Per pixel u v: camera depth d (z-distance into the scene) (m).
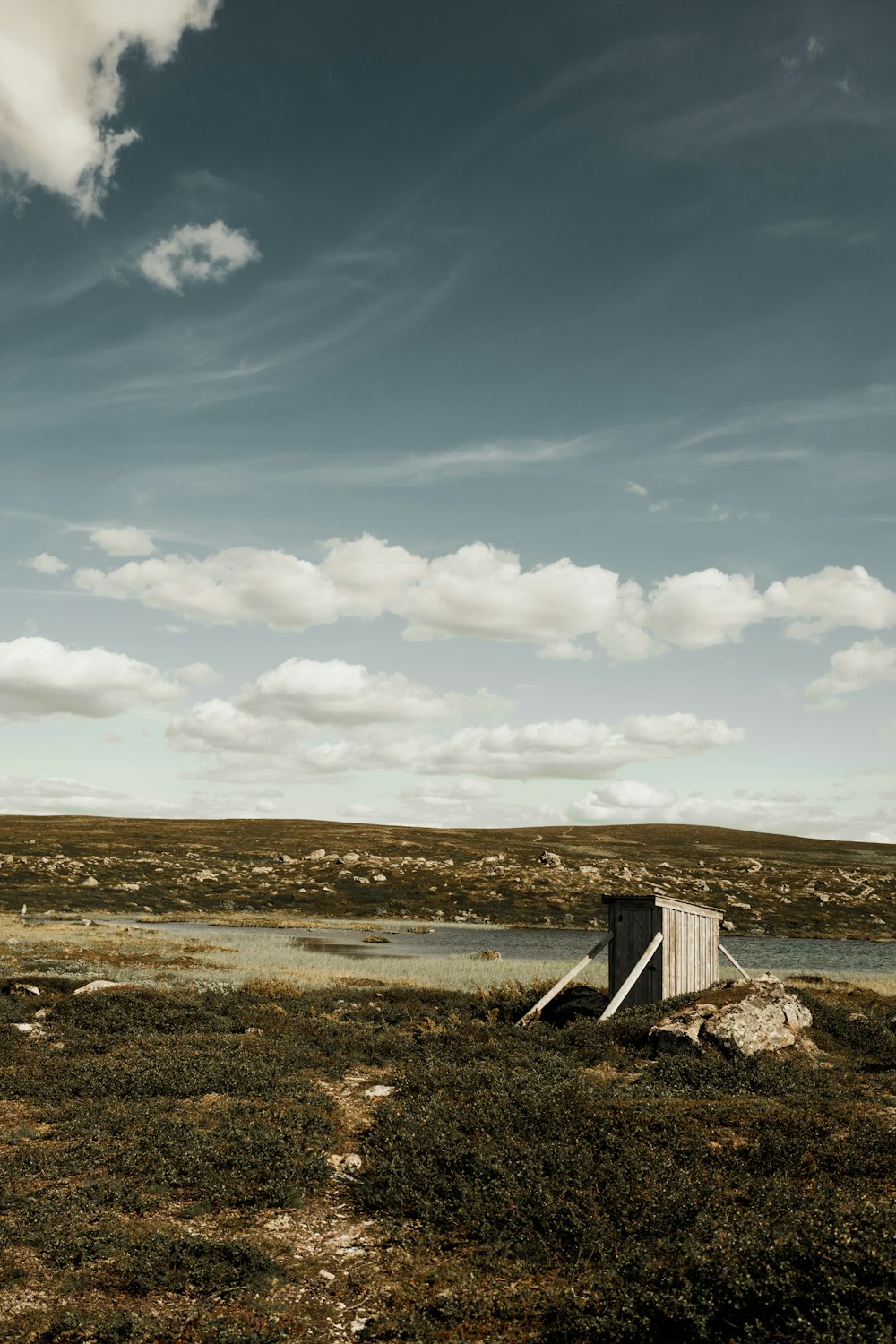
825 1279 6.77
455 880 111.94
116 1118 13.03
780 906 103.88
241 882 106.00
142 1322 7.26
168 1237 8.89
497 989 29.03
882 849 172.62
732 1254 7.52
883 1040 19.55
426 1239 9.09
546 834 179.75
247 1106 13.73
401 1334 7.22
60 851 115.81
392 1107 13.59
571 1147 10.91
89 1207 9.80
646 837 182.50
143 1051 17.92
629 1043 18.44
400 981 35.09
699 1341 6.44
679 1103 13.36
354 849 137.00
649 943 23.09
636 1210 9.16
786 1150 10.73
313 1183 10.68
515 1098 13.19
